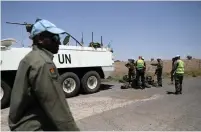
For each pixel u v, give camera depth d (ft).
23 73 5.84
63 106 5.88
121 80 51.47
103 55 38.63
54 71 5.90
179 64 34.09
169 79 59.31
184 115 21.61
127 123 18.99
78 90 34.40
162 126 18.22
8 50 27.71
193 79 59.88
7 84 27.22
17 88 5.90
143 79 42.09
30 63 5.78
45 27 6.29
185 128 17.76
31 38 6.45
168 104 26.55
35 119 5.96
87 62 36.14
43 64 5.76
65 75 32.76
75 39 34.86
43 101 5.69
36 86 5.65
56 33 6.34
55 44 6.56
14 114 5.98
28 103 5.96
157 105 25.93
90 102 28.27
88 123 19.04
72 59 34.19
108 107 24.98
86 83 35.91
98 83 37.55
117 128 17.70
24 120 5.97
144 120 19.90
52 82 5.76
